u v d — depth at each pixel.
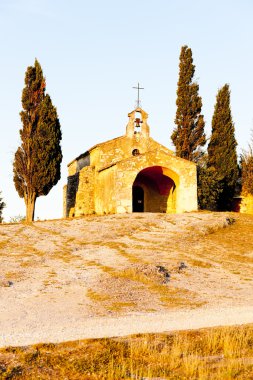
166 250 28.08
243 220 37.09
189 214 38.41
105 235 31.72
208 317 16.16
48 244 29.42
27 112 44.28
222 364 12.40
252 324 15.27
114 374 11.67
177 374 11.81
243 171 52.91
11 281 21.28
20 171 43.34
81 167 50.88
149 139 46.22
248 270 24.83
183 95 50.34
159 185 44.91
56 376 11.59
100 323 15.27
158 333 14.16
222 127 51.03
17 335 13.87
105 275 22.00
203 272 23.97
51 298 18.73
